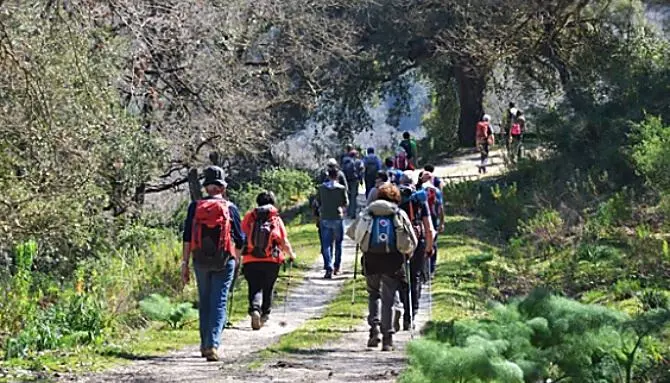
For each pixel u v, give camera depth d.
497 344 9.05
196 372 13.37
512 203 38.47
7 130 20.61
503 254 31.89
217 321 14.84
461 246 34.44
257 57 46.09
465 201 44.12
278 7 43.50
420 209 20.08
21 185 21.80
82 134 21.92
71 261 23.41
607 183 35.78
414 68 69.62
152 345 16.78
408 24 58.94
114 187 29.23
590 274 23.69
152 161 30.75
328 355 15.70
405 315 19.08
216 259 14.81
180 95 34.03
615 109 41.38
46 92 20.20
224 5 34.56
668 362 10.27
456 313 21.50
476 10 44.31
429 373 8.95
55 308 17.28
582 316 9.69
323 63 49.69
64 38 20.30
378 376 12.66
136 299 21.25
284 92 46.53
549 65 56.78
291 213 52.34
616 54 45.06
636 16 48.56
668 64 42.72
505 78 62.91
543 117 43.44
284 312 23.67
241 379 12.53
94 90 22.27
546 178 41.28
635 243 24.11
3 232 21.70
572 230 30.75
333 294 26.91
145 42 23.98
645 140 32.12
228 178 55.75
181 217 39.69
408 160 49.69
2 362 13.91
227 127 35.38
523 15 42.09
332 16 60.12
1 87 19.80
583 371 9.59
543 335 9.56
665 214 27.30
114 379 12.57
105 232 26.03
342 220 30.31
